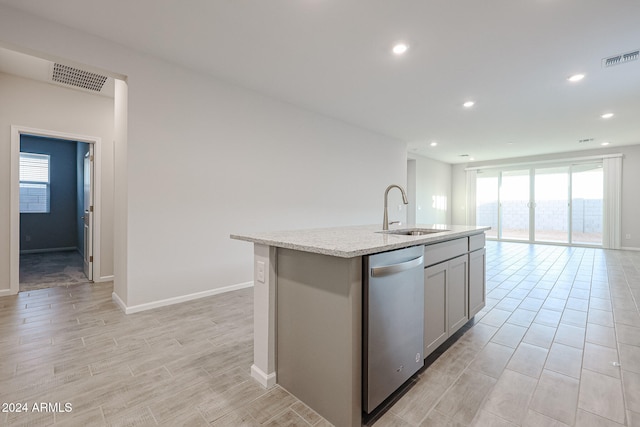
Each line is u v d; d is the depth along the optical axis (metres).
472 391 1.67
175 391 1.66
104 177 3.97
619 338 2.32
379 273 1.43
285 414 1.49
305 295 1.56
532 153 7.71
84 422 1.41
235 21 2.34
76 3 2.14
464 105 4.14
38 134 3.49
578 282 4.01
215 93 3.35
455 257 2.23
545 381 1.75
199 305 3.05
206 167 3.29
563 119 4.74
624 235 6.87
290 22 2.34
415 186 8.01
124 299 2.87
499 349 2.15
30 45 2.26
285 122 4.07
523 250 6.86
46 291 3.52
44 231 6.42
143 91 2.83
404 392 1.66
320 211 4.59
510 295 3.44
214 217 3.37
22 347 2.14
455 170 9.56
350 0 2.08
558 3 2.07
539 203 8.08
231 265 3.53
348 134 5.05
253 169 3.72
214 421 1.43
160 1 2.11
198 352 2.10
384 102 4.05
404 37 2.52
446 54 2.79
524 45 2.61
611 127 5.19
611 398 1.59
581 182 7.46
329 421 1.45
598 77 3.23
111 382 1.73
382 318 1.48
